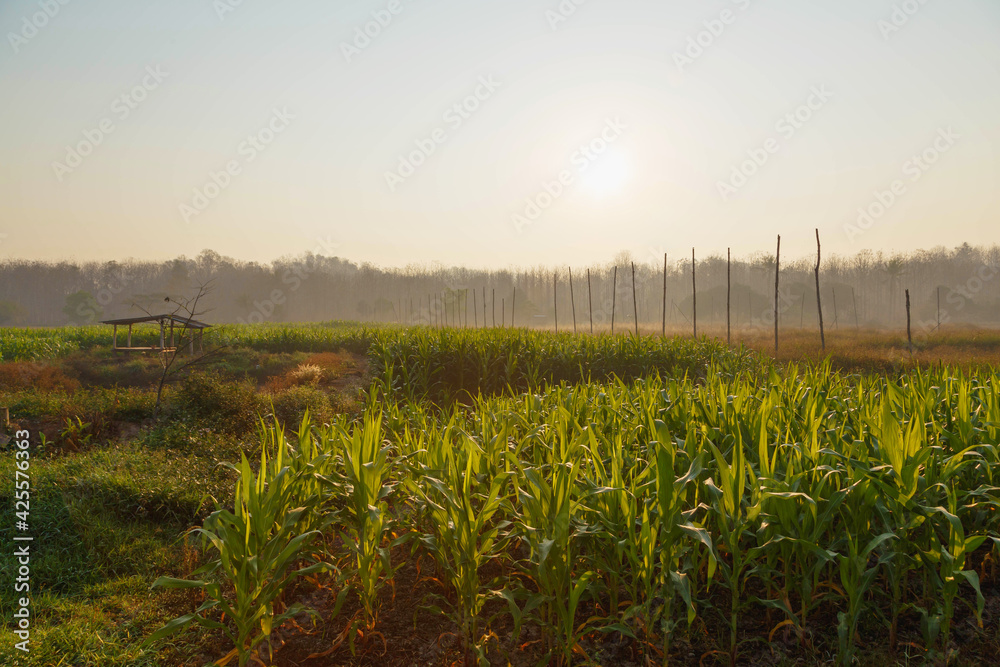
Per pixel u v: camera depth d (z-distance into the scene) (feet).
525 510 12.37
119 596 15.06
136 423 33.71
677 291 352.28
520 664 11.50
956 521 10.23
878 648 11.22
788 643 11.67
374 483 12.40
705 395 18.48
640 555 11.60
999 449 13.65
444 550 12.87
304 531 13.78
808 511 11.69
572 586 11.21
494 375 48.26
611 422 17.53
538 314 323.57
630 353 50.93
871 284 328.90
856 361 71.56
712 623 12.49
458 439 17.70
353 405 37.47
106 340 92.17
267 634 11.14
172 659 12.27
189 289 340.18
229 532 10.85
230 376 55.52
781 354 77.56
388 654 12.00
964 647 11.09
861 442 13.10
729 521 12.17
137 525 19.13
